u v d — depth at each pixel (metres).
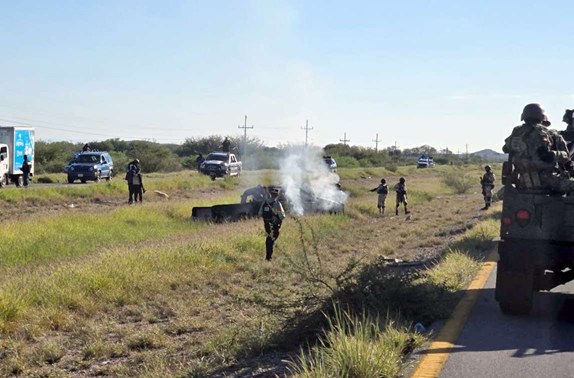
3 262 14.30
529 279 8.34
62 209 28.78
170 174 55.59
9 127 37.91
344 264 13.31
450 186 49.88
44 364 8.07
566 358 6.68
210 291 11.80
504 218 8.41
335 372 5.78
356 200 33.97
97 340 8.82
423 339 7.23
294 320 7.96
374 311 7.94
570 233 8.17
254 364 7.16
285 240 17.61
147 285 11.80
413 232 21.56
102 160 44.88
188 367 7.34
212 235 18.27
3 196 29.52
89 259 13.91
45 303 10.44
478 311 8.88
